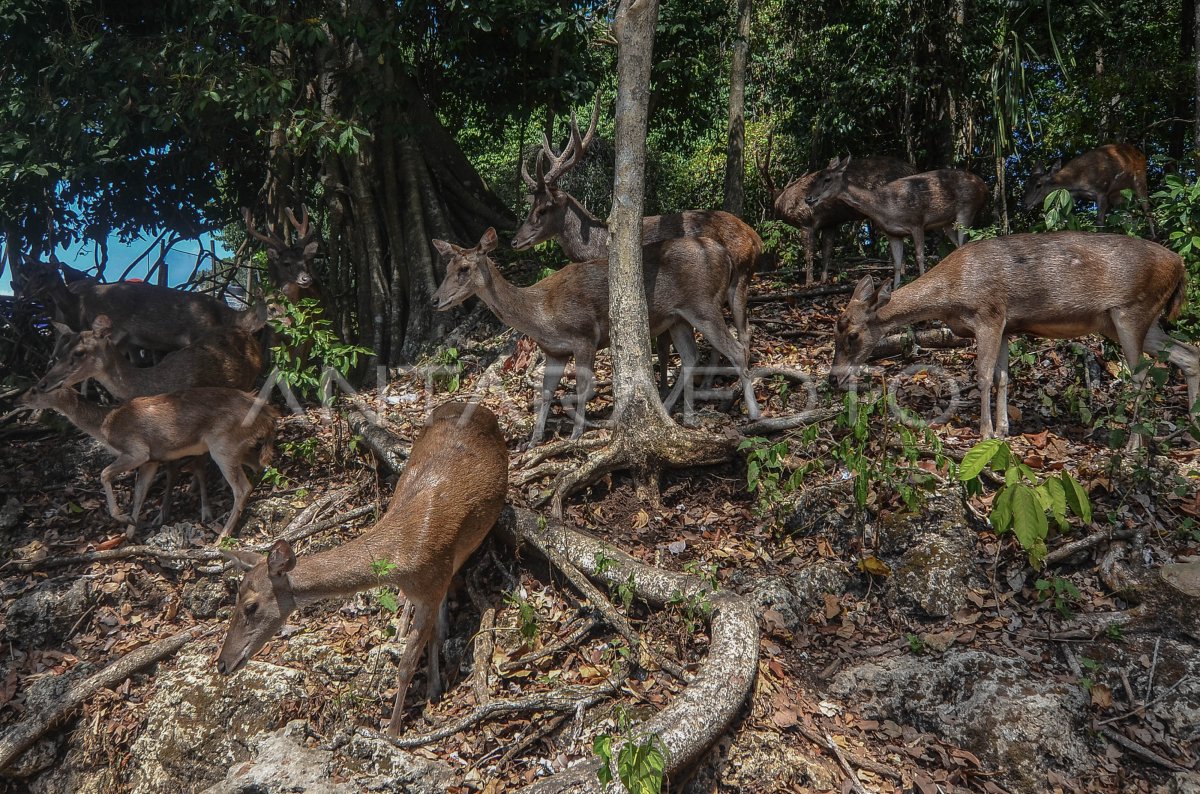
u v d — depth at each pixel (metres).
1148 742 4.73
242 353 8.15
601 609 5.34
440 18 10.17
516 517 5.91
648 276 6.93
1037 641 5.22
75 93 9.50
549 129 10.53
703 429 7.00
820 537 5.93
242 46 10.26
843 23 13.09
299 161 10.65
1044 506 4.86
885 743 4.87
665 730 4.40
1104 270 6.23
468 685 5.30
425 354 9.52
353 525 6.66
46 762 5.75
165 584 6.62
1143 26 12.60
